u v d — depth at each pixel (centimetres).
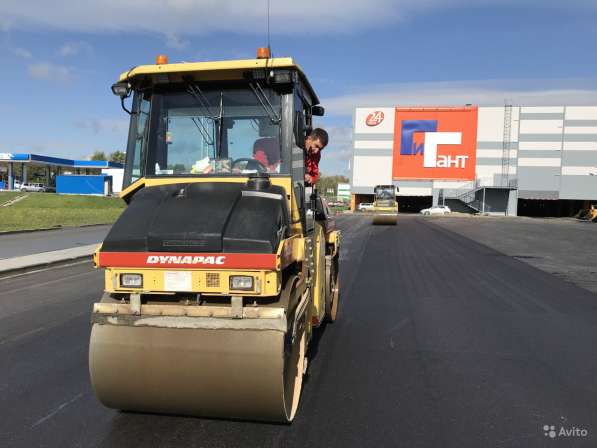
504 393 424
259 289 319
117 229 345
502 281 981
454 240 1952
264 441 337
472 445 335
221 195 368
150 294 343
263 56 404
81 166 6712
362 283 955
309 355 522
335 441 338
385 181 5394
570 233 2406
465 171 5250
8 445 331
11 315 689
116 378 336
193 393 330
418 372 473
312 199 491
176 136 423
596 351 539
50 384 439
